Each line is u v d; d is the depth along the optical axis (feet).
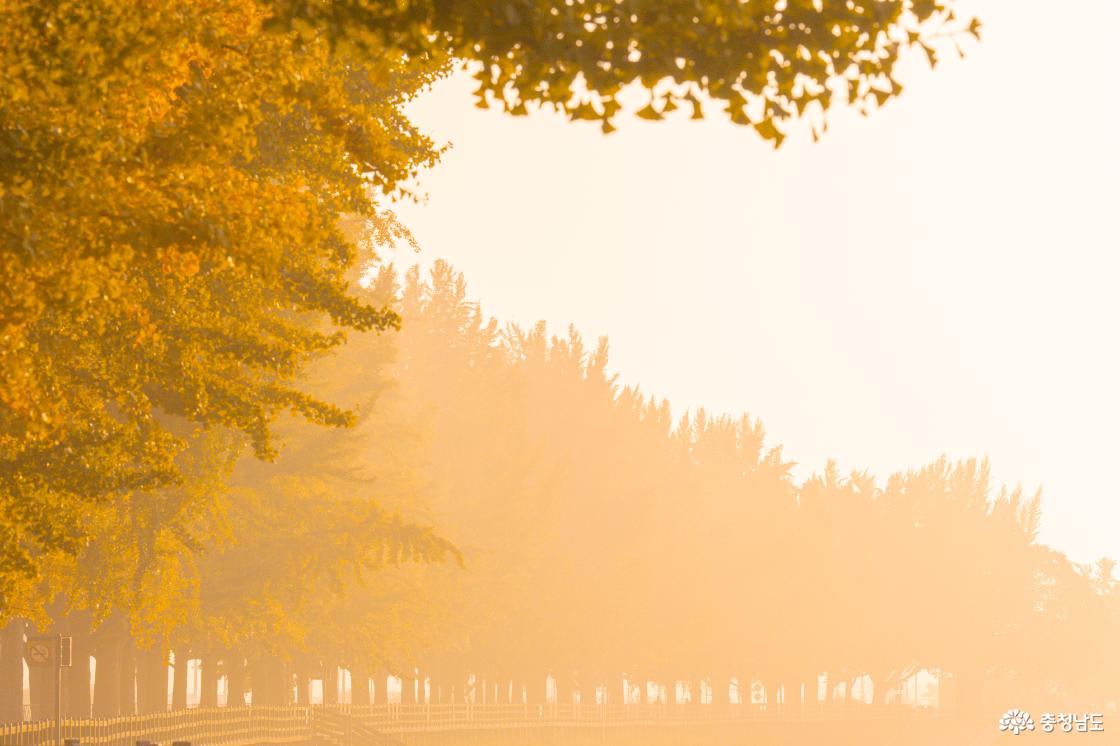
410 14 66.39
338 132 134.41
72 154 90.58
